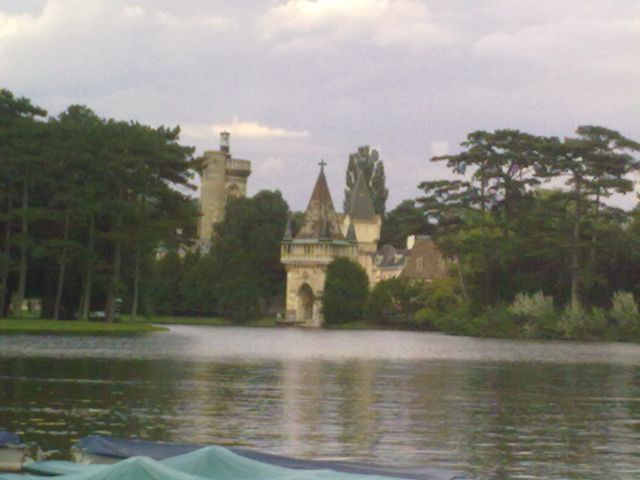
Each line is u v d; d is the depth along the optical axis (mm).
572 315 136125
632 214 149125
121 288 119688
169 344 90000
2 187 115562
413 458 27266
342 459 26969
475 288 162250
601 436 31641
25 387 44375
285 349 90312
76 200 113000
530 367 68562
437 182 160875
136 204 122938
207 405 38594
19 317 116438
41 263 122000
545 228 151500
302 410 37625
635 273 151625
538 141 154375
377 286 188375
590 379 56750
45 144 115062
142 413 35531
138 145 119625
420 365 68375
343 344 106312
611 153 150625
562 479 24484
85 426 32031
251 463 17844
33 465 21125
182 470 17547
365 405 39875
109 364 59938
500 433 32125
